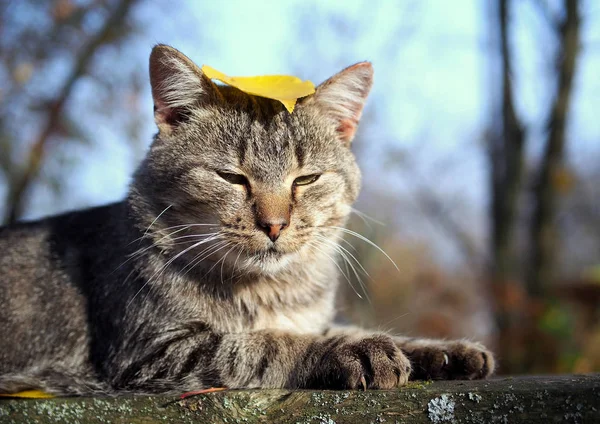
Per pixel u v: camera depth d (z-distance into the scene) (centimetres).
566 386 41
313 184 52
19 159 116
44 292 54
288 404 43
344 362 44
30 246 56
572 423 40
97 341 52
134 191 53
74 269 54
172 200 51
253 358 47
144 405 45
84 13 117
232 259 51
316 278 54
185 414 44
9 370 54
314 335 48
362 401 42
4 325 54
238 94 53
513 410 41
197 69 52
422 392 42
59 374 52
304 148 52
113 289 52
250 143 51
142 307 50
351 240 88
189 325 50
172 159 52
